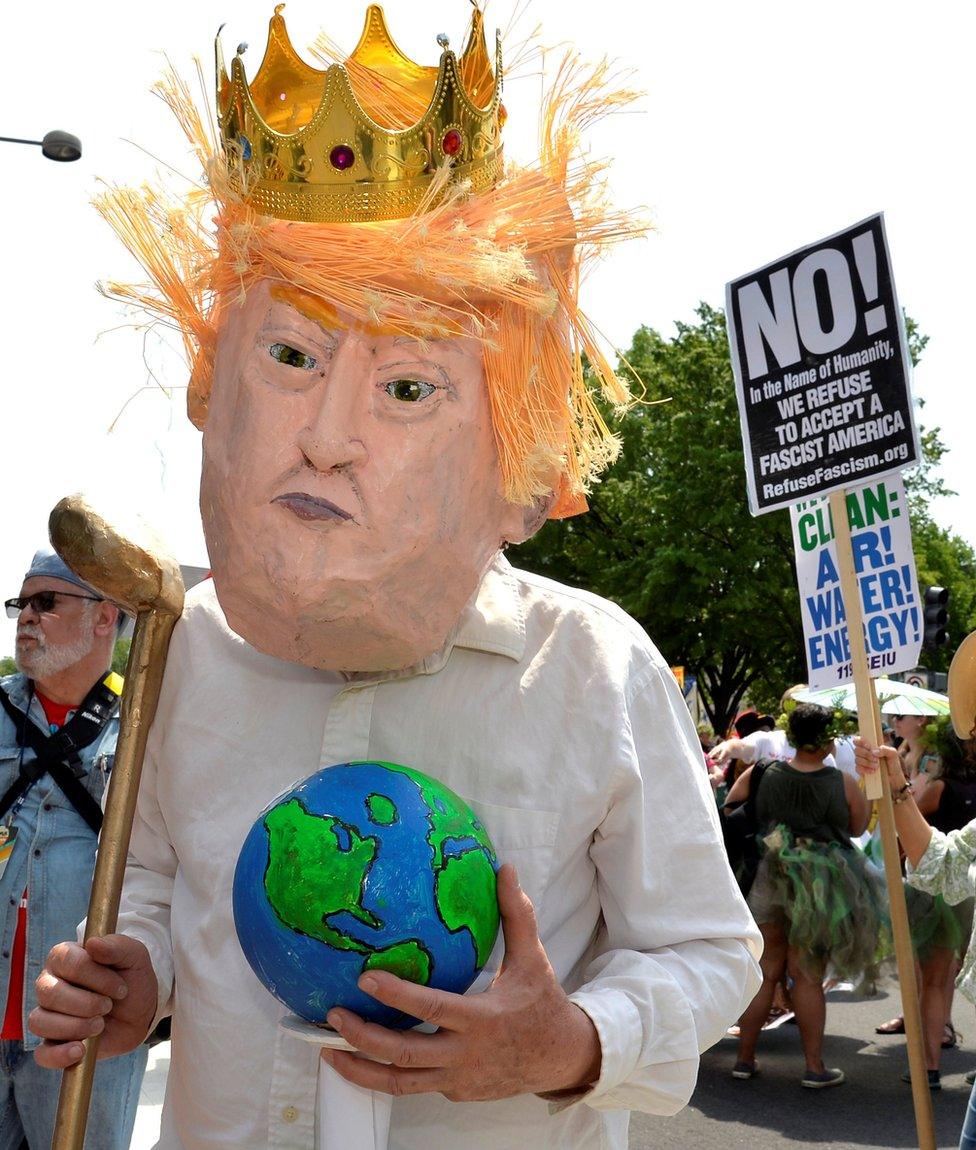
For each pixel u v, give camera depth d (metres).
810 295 3.99
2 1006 2.66
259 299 1.32
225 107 1.34
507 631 1.45
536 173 1.36
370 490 1.25
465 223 1.29
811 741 5.54
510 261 1.25
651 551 24.75
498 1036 1.17
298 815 1.19
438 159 1.28
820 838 5.47
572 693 1.44
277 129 1.41
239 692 1.53
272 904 1.17
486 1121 1.37
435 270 1.24
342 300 1.25
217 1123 1.42
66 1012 1.35
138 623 1.47
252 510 1.26
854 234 3.88
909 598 4.09
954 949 5.45
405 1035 1.15
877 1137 4.79
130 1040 1.44
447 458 1.28
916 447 3.71
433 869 1.17
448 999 1.13
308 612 1.26
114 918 1.41
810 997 5.46
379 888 1.14
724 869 1.45
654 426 24.70
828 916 5.32
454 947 1.18
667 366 24.91
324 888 1.15
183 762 1.53
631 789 1.41
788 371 4.06
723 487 23.81
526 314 1.33
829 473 3.94
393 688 1.46
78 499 1.46
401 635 1.30
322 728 1.49
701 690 29.00
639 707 1.47
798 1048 6.21
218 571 1.32
